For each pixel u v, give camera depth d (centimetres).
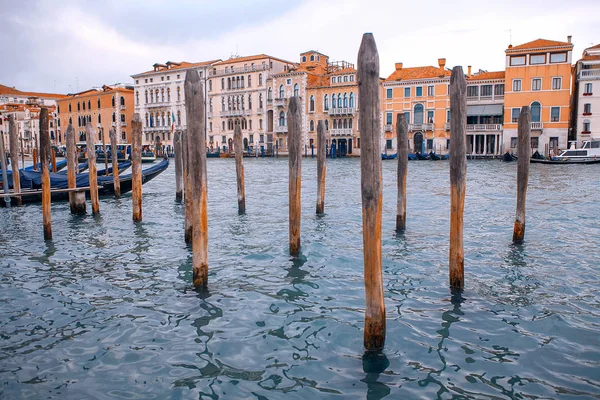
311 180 2630
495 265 840
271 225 1231
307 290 723
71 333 583
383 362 504
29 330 593
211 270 828
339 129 5738
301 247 979
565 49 4559
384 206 1541
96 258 921
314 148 5944
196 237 714
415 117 5309
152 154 4891
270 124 6375
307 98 5947
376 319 520
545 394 444
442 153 5175
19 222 1294
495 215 1358
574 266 833
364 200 492
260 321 611
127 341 560
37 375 489
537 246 970
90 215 1391
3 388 464
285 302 673
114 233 1146
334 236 1085
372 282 513
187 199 994
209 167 4116
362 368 493
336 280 770
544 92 4675
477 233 1100
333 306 657
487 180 2539
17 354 532
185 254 941
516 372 482
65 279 791
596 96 4541
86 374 490
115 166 1686
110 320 620
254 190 2130
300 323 602
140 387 466
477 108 5044
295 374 485
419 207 1510
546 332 570
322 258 898
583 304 657
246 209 1523
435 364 498
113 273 821
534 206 1524
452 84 644
